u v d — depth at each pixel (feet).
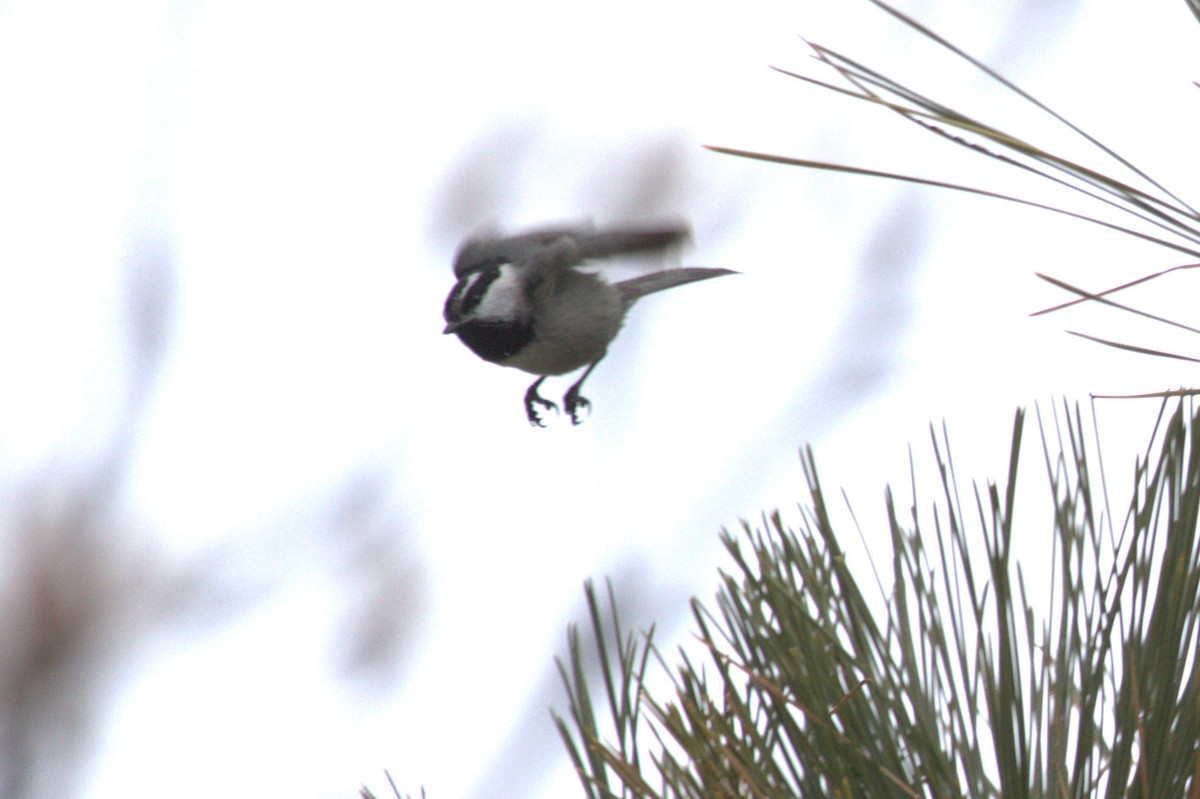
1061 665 8.79
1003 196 8.96
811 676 8.85
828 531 9.20
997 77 8.90
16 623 19.51
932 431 9.16
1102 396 8.84
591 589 9.19
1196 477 8.52
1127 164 8.92
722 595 9.31
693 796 8.66
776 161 8.80
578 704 9.17
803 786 8.81
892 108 8.98
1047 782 8.69
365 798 9.80
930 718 8.92
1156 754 8.30
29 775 18.92
